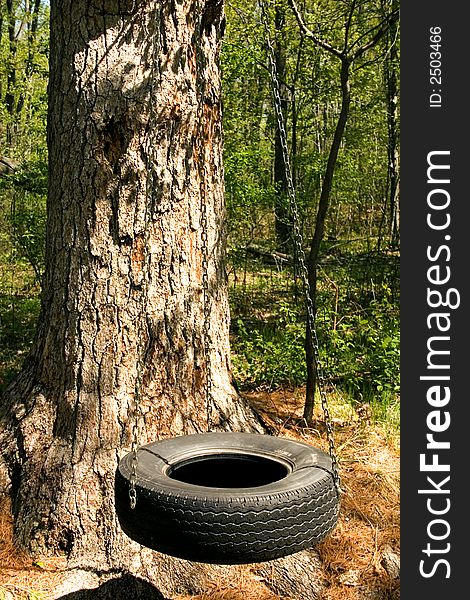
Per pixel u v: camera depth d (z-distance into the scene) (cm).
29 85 1590
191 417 456
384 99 1379
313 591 418
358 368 716
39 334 469
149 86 434
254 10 973
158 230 444
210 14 466
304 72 1230
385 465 545
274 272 1251
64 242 446
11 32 2066
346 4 868
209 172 475
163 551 290
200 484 352
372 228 1709
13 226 1038
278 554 285
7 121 1628
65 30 446
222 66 952
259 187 1013
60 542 419
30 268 1204
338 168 1243
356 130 1358
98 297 437
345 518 477
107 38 436
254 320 982
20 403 462
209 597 403
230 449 352
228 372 496
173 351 451
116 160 435
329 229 1659
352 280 1138
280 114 369
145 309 441
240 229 1130
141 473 309
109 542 415
